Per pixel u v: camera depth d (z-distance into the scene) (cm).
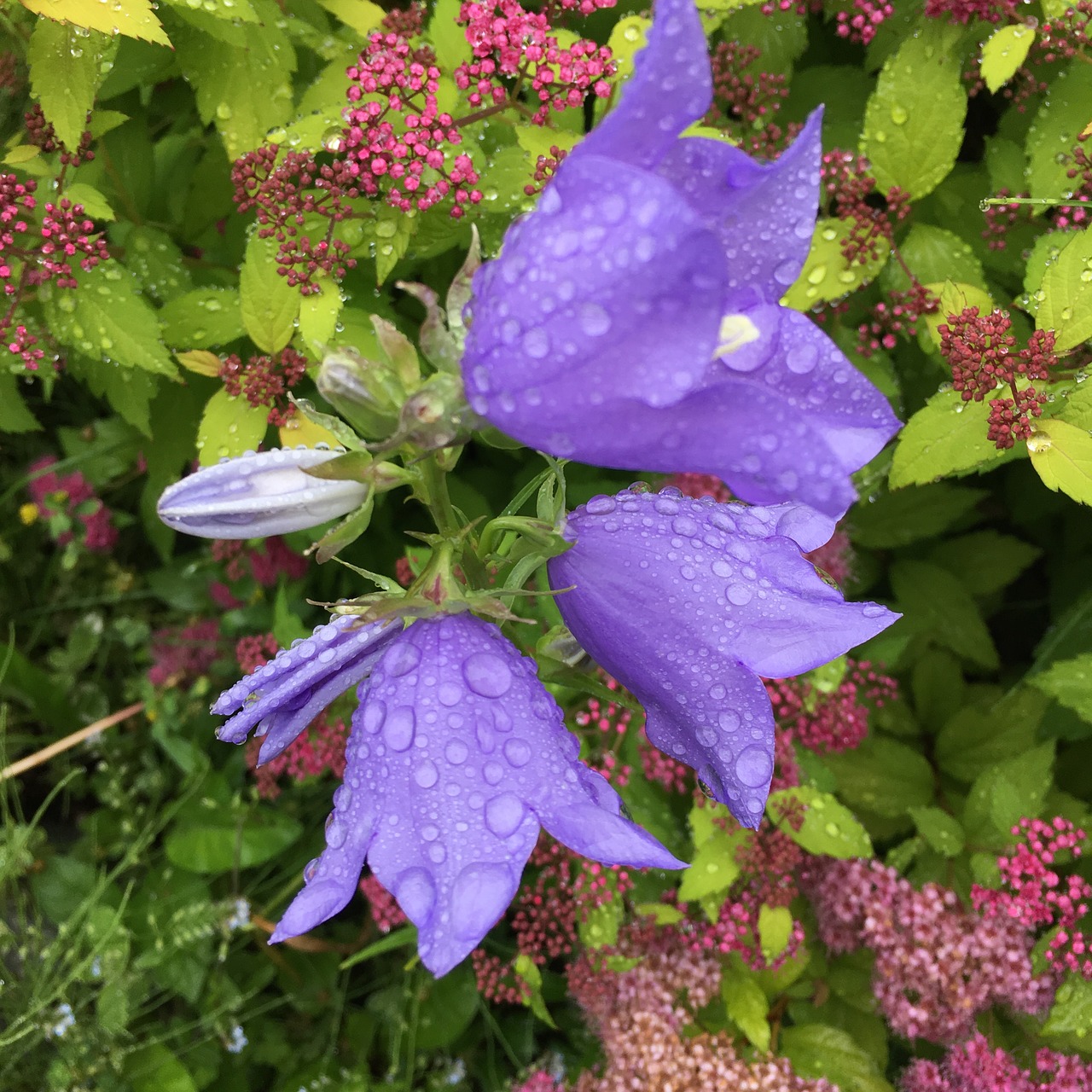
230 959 32
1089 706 22
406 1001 30
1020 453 20
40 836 32
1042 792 24
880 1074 25
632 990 25
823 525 15
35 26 21
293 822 31
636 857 12
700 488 26
